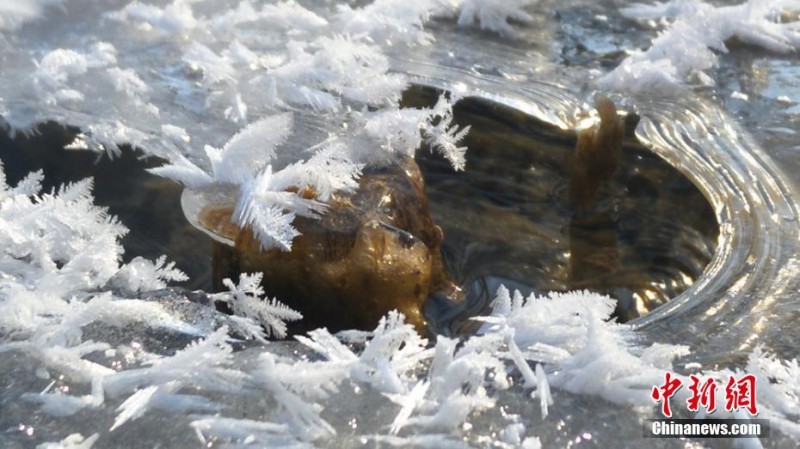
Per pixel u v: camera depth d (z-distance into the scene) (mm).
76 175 4988
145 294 3727
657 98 5453
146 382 3225
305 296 3896
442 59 5836
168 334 3492
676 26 5953
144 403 3113
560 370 3346
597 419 3152
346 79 5441
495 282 4547
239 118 5125
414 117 4633
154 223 4793
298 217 3951
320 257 3885
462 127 5395
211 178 4332
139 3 6262
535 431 3098
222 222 4070
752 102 5438
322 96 5230
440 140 4738
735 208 4523
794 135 5121
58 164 5020
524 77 5652
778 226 4375
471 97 5383
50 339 3393
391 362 3338
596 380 3254
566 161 5160
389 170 4375
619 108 5344
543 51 6000
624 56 5957
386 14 6215
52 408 3123
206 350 3320
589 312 3475
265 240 3869
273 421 3098
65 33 5961
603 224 4926
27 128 5059
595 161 4941
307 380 3221
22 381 3234
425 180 5215
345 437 3043
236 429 3047
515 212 5020
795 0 6574
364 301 3883
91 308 3496
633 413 3182
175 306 3641
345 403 3182
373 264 3889
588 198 4996
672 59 5762
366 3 6570
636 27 6348
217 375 3254
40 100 5223
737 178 4754
